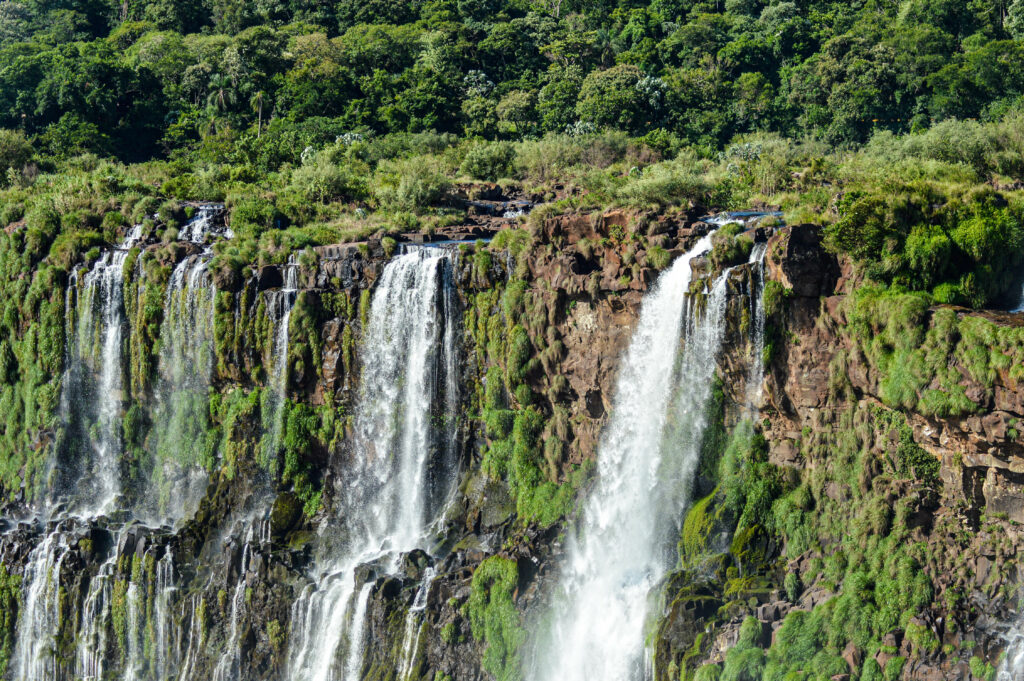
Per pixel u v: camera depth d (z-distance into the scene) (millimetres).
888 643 55594
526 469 72438
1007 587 54312
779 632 57875
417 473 76250
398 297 77250
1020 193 64750
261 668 71312
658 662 59844
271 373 80375
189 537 77438
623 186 96938
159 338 85312
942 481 57594
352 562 74688
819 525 61250
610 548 67688
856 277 60875
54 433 88375
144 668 75688
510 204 107500
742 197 92062
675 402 66812
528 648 64875
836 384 61188
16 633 79625
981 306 60219
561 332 71750
